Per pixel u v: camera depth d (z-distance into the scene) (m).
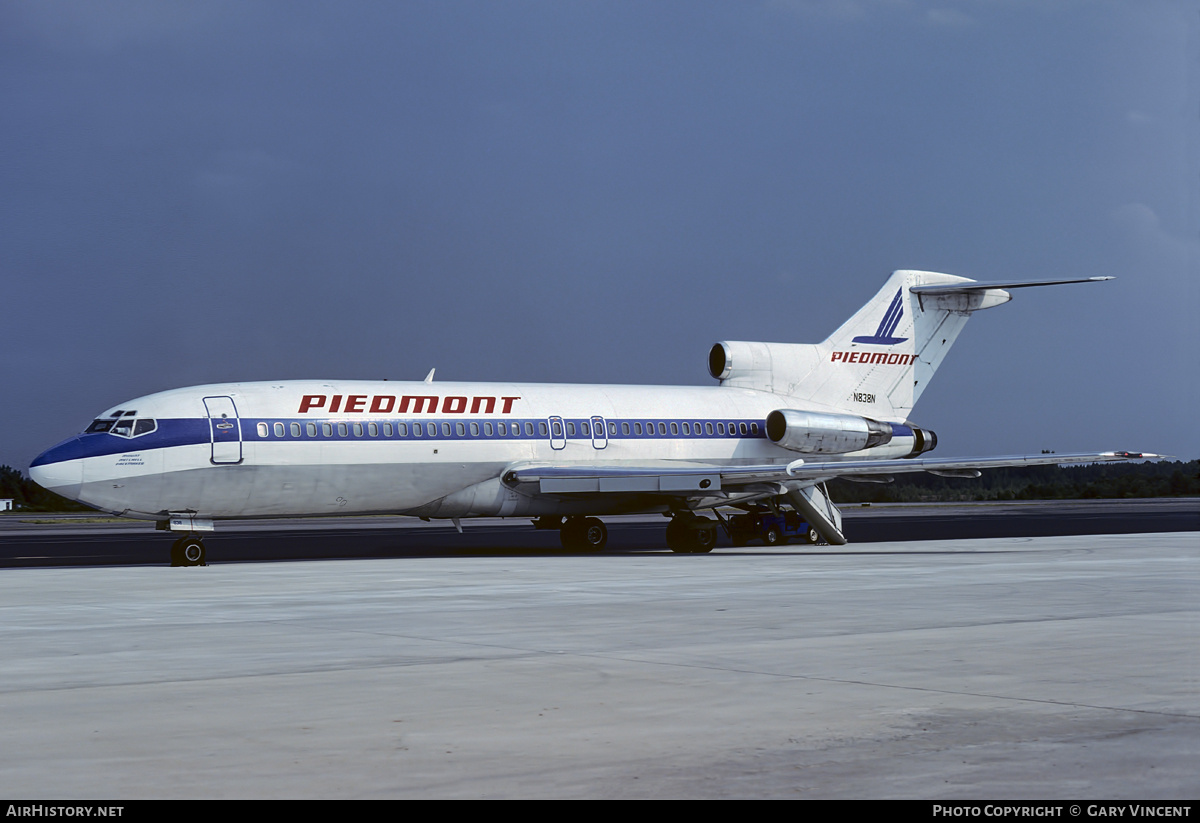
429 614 22.73
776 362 53.47
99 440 39.00
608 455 48.09
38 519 108.81
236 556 44.94
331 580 31.50
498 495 45.81
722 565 36.81
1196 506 119.56
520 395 47.00
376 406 43.28
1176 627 20.12
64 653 17.62
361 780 10.23
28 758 11.01
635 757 10.99
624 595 26.52
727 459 51.06
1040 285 51.28
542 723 12.43
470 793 9.82
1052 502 141.50
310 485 41.75
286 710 13.16
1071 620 21.19
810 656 16.92
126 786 10.05
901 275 55.97
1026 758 10.90
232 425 40.44
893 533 61.84
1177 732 11.93
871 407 55.38
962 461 43.31
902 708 13.14
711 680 14.94
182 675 15.55
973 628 20.05
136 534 70.75
